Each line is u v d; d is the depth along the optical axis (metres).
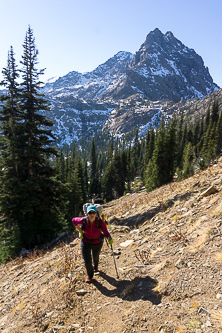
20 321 4.25
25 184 13.17
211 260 3.52
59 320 3.78
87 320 3.59
